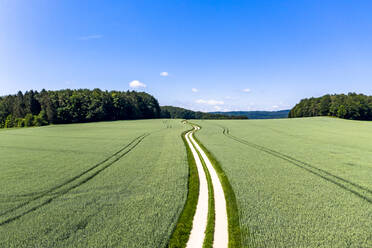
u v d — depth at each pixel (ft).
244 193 26.11
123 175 34.45
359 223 18.43
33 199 24.54
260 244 15.66
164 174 35.06
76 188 28.25
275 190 26.99
